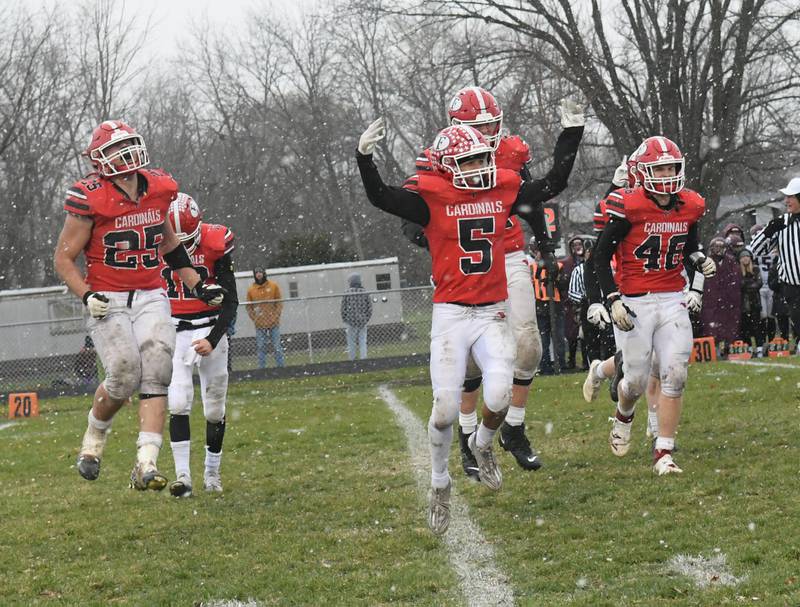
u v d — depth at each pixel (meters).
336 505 8.75
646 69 33.41
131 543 7.91
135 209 7.70
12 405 19.69
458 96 8.58
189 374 9.62
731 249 21.56
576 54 31.19
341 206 53.88
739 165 35.94
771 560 6.17
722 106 31.61
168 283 9.55
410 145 50.03
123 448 13.09
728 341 20.61
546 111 34.09
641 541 6.88
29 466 12.16
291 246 39.66
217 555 7.40
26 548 7.88
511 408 9.34
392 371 23.19
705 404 12.52
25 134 45.44
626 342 9.30
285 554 7.28
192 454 12.30
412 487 9.32
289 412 15.97
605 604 5.70
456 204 7.30
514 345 7.50
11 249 44.97
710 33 33.97
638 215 9.01
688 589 5.83
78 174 49.75
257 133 55.50
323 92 53.09
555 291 19.94
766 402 12.28
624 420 9.80
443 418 7.25
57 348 26.05
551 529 7.47
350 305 24.38
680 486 8.32
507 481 9.27
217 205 52.25
